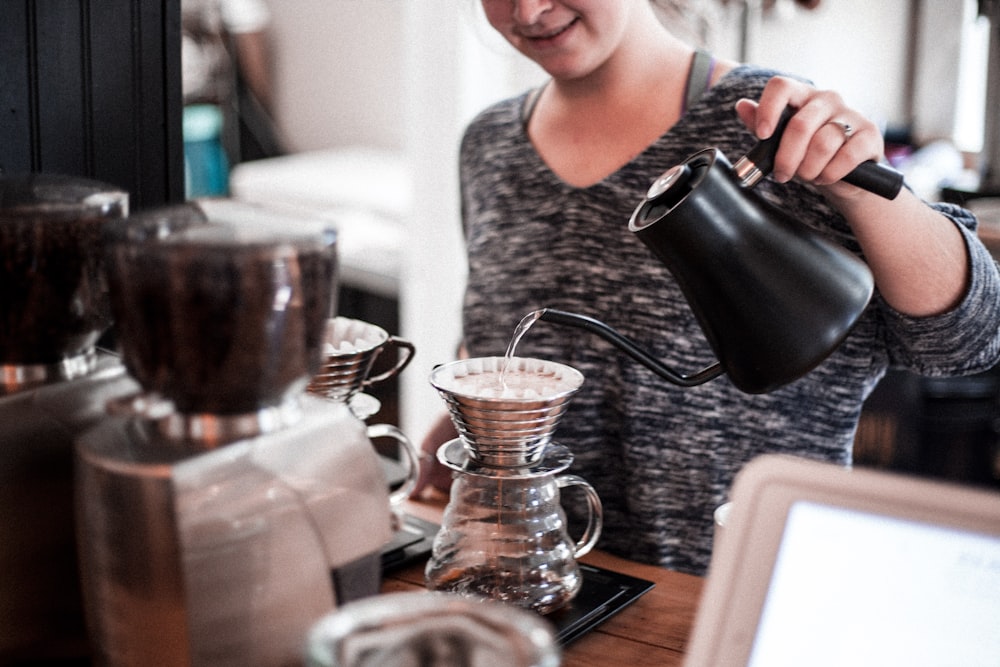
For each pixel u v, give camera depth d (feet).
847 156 3.24
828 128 3.21
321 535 2.46
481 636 1.91
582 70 4.23
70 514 2.72
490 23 4.30
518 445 2.92
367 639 1.90
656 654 2.93
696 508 4.39
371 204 11.49
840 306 3.04
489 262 4.79
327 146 13.83
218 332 2.23
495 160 4.88
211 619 2.33
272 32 13.58
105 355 2.97
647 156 4.40
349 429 2.54
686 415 4.34
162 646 2.33
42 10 3.46
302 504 2.42
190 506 2.26
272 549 2.38
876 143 3.29
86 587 2.45
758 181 3.16
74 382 2.75
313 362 2.39
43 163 3.54
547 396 2.87
